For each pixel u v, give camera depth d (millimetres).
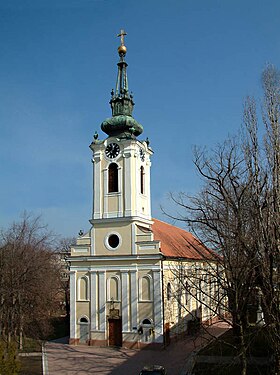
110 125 50469
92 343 46969
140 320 45094
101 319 46969
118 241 47688
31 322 52500
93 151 50688
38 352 44219
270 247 22578
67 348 46062
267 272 22734
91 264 48375
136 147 49594
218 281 25938
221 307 28609
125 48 52219
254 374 30703
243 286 24312
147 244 46188
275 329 22094
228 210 25750
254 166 24641
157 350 43688
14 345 29172
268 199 23406
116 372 35625
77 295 48688
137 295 45688
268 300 22344
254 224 23609
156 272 45219
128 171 48625
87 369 36875
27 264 49344
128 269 46438
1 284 46188
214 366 33719
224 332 50812
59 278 68625
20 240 51469
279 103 25453
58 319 67688
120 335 46125
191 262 52562
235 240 24797
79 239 49562
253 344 34188
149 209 51812
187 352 41781
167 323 45531
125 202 48156
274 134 24828
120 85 52219
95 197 49688
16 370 28188
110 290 47219
